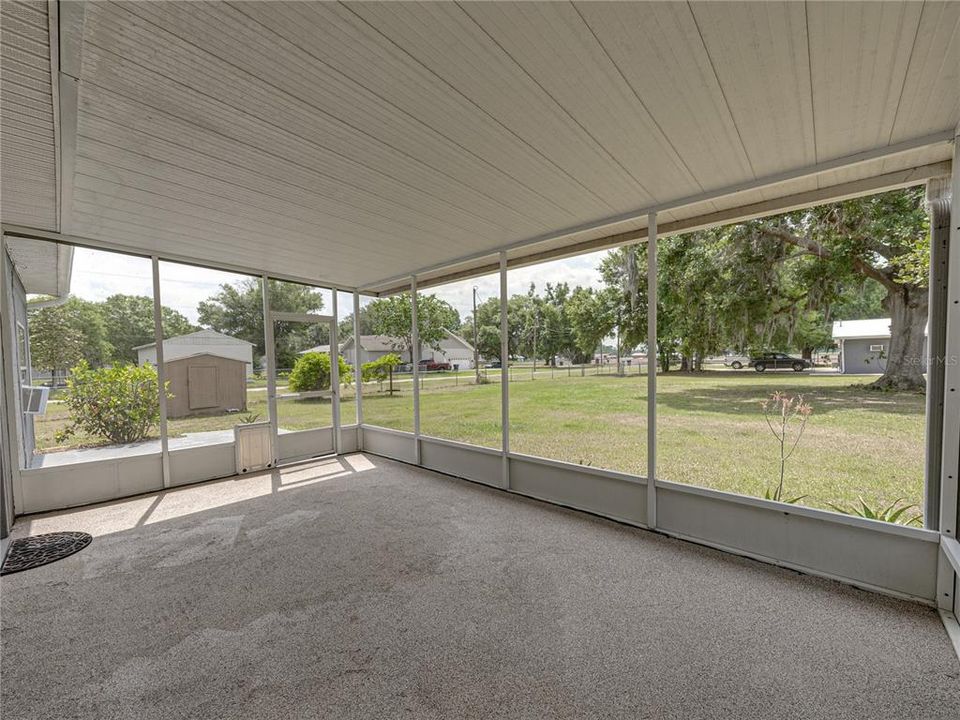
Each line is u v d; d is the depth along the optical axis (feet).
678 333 27.17
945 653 5.84
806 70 5.19
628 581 8.02
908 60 4.91
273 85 5.56
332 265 16.25
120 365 13.98
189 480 15.19
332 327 19.99
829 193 8.98
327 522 11.38
